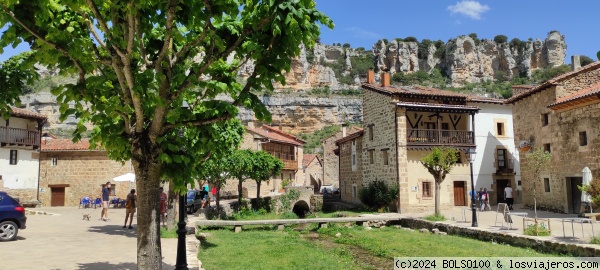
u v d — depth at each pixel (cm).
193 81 591
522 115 2650
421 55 12325
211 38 591
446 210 2673
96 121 589
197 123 603
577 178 2214
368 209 2930
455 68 11444
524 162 2620
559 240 1322
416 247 1497
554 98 2322
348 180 3706
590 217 1396
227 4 564
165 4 566
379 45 12481
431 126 2936
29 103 8525
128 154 591
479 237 1689
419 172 2783
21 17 505
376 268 1173
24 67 554
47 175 3381
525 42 12038
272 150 4678
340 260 1289
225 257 1238
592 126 2028
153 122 585
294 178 5306
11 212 1261
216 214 2408
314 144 9144
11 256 994
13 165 3002
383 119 2928
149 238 584
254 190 4403
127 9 512
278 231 2128
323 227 2209
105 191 2056
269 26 550
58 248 1134
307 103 10075
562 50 11650
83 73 569
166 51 593
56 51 528
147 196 587
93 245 1202
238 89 657
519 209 2556
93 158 3409
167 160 556
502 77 11569
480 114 3036
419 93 2784
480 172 2958
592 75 2344
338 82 11681
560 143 2264
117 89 643
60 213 2516
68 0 484
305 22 508
